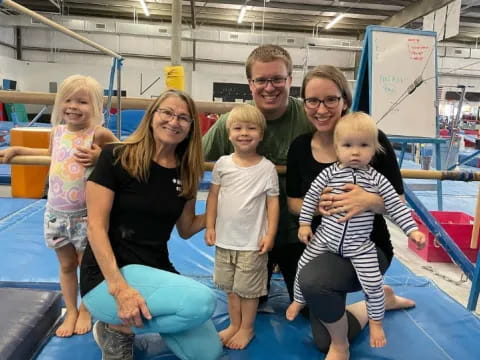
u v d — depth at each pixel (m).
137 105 3.40
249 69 1.72
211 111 2.99
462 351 1.59
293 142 1.67
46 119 10.88
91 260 1.39
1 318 1.53
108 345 1.40
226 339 1.60
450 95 9.87
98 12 11.20
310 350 1.58
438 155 3.45
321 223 1.53
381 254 1.50
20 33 11.52
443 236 1.98
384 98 2.84
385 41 2.85
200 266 2.35
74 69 11.45
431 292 2.07
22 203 3.51
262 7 9.73
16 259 2.29
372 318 1.44
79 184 1.58
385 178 1.47
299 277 1.43
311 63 12.37
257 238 1.54
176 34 6.44
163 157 1.43
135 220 1.39
